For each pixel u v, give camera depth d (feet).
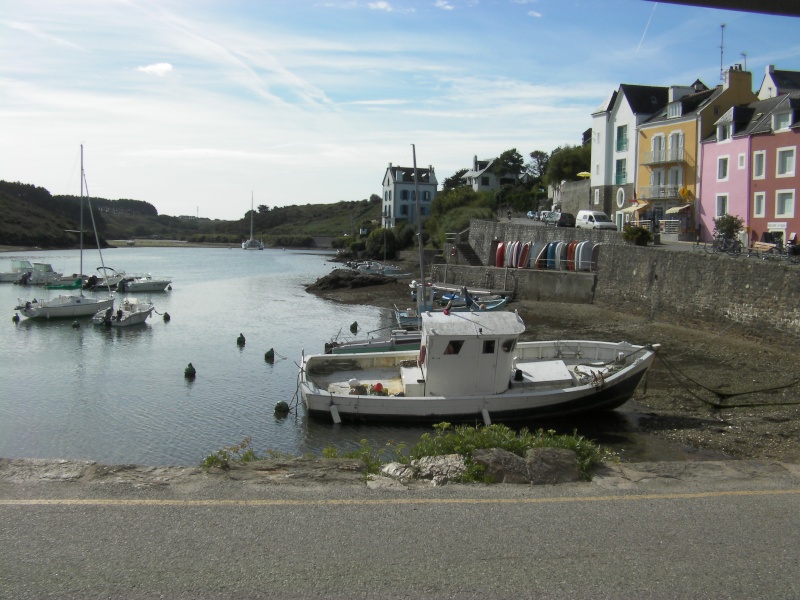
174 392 74.08
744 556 16.94
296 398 67.62
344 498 20.03
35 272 212.64
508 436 25.96
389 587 14.97
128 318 125.18
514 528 18.22
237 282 219.82
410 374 63.05
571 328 105.50
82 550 16.39
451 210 281.33
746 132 128.57
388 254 290.76
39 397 72.33
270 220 632.79
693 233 144.77
